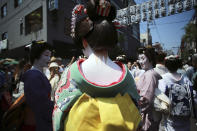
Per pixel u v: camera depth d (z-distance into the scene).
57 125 0.69
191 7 9.05
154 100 1.79
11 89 3.86
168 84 1.92
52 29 11.95
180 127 1.87
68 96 0.69
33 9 12.98
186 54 26.88
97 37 0.74
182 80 1.97
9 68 5.12
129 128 0.66
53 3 11.66
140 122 0.80
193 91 1.94
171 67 2.01
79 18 0.85
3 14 18.09
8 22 16.81
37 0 12.53
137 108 0.79
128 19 11.45
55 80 2.47
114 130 0.61
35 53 1.63
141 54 2.24
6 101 2.55
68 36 13.23
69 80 0.72
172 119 1.88
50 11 11.93
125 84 0.74
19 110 1.56
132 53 31.72
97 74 0.71
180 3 9.34
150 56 2.13
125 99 0.72
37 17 12.41
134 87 0.80
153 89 1.79
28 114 1.58
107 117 0.62
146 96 1.78
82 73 0.70
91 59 0.75
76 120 0.63
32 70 1.51
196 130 3.09
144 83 1.86
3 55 16.78
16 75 4.37
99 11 0.76
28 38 13.45
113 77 0.74
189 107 1.87
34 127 1.57
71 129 0.63
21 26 14.75
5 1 17.38
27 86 1.38
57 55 11.87
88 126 0.62
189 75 4.14
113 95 0.71
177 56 2.05
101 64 0.74
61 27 12.63
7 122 1.58
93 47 0.75
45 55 1.68
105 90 0.67
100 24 0.75
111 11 0.80
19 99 1.59
